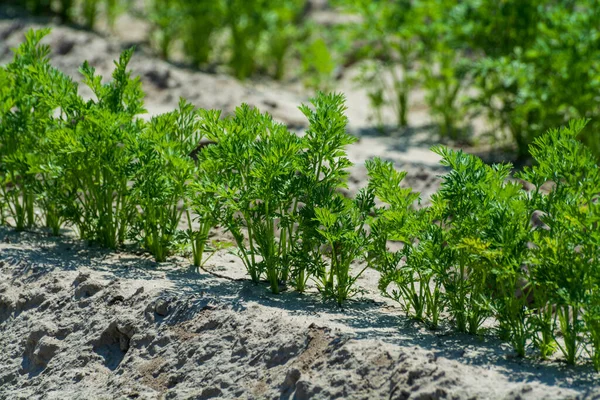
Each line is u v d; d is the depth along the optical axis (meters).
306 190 6.65
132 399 5.60
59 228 8.12
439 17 11.86
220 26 15.36
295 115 11.77
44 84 7.36
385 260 6.34
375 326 5.95
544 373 5.21
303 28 16.53
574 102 9.52
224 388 5.44
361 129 12.48
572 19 9.82
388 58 12.85
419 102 13.78
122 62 7.62
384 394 4.98
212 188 6.49
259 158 6.50
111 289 6.44
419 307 6.17
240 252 7.63
